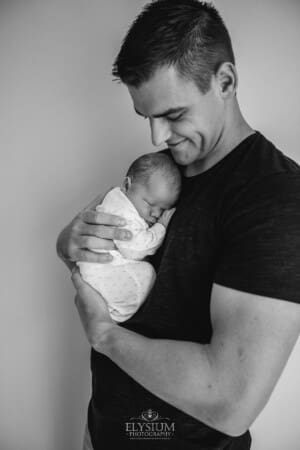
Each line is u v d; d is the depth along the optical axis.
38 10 1.60
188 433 1.01
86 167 1.66
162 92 0.87
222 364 0.77
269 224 0.77
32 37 1.62
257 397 0.75
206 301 0.95
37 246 1.73
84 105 1.62
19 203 1.71
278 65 1.43
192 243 0.94
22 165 1.69
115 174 1.64
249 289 0.77
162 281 1.02
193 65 0.85
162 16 0.86
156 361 0.86
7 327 1.79
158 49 0.84
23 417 1.85
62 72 1.62
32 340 1.79
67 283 1.73
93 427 1.21
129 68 0.86
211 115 0.91
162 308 1.02
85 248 1.19
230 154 0.94
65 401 1.81
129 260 1.20
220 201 0.89
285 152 1.46
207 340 0.98
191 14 0.87
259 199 0.81
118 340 0.95
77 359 1.77
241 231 0.81
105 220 1.15
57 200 1.69
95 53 1.58
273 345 0.75
